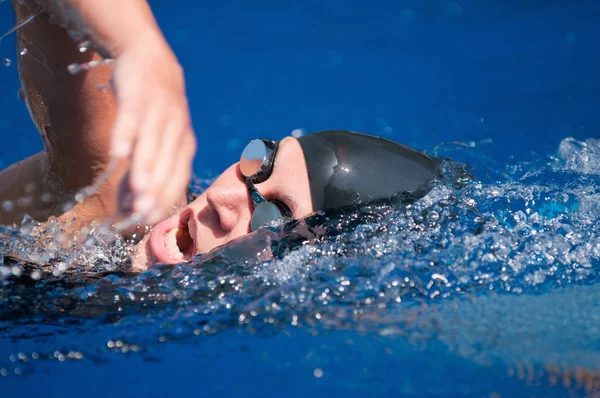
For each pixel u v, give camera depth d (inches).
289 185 227.5
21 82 265.1
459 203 224.5
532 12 649.0
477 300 186.2
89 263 239.5
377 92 552.7
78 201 269.3
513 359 161.8
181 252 245.9
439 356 163.2
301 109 538.9
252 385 155.8
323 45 622.5
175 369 165.2
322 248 203.2
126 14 210.2
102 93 251.3
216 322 181.6
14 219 285.0
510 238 211.9
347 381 154.8
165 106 200.7
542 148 414.3
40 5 229.9
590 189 270.4
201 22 652.7
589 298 188.1
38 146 476.1
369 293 187.5
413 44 617.0
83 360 171.3
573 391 149.3
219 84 574.2
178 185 200.2
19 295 203.2
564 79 531.8
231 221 230.7
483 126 474.0
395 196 223.1
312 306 183.6
